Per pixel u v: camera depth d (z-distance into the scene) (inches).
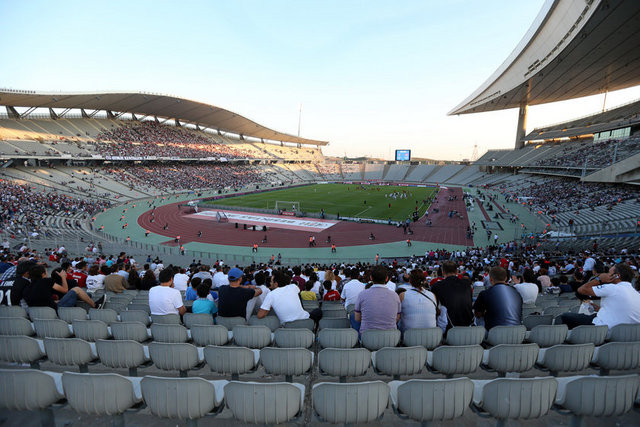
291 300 221.6
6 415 154.8
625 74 2158.0
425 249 1402.6
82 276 402.9
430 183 4350.4
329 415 127.3
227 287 234.2
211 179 3344.0
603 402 128.9
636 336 191.8
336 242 1502.2
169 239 1486.2
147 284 407.2
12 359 171.8
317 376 193.8
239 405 126.7
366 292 194.1
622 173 1728.6
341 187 3890.3
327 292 371.2
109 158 2662.4
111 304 297.6
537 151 3444.9
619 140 2335.1
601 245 1057.5
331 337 190.2
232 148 4345.5
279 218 1999.3
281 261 1198.3
